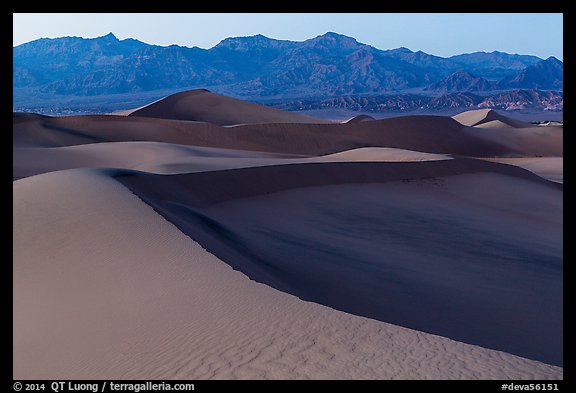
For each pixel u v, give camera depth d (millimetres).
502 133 141875
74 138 80750
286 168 38312
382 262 22453
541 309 18328
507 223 34688
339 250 23828
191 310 10086
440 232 30125
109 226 16438
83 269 13727
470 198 41625
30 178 24297
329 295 16125
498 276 22438
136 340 9289
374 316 14344
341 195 36938
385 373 7414
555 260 25844
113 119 97188
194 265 12805
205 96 148875
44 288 13094
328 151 103688
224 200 31500
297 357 7918
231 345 8414
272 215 30312
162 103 141625
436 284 20062
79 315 11273
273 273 17141
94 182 22422
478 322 16266
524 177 50531
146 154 55656
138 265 13258
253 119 138000
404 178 43781
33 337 10773
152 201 22141
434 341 8477
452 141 125438
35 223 17188
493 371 7535
